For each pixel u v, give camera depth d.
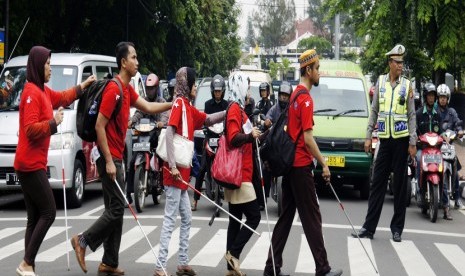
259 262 8.37
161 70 32.56
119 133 7.54
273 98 21.59
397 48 10.05
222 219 11.55
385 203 14.45
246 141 7.41
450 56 18.25
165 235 7.52
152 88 12.68
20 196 14.88
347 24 24.03
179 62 39.38
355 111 15.12
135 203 12.17
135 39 30.62
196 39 39.59
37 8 23.39
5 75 13.62
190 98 7.66
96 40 30.00
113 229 7.50
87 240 7.43
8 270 7.80
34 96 7.20
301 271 7.98
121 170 7.58
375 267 7.86
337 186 17.27
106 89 7.40
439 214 13.00
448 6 17.91
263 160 7.51
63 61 13.50
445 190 12.48
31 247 7.23
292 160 7.28
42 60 7.30
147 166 12.35
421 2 17.95
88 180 13.51
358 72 16.22
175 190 7.52
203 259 8.52
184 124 7.54
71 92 7.68
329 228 11.02
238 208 7.70
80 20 28.47
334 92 15.52
